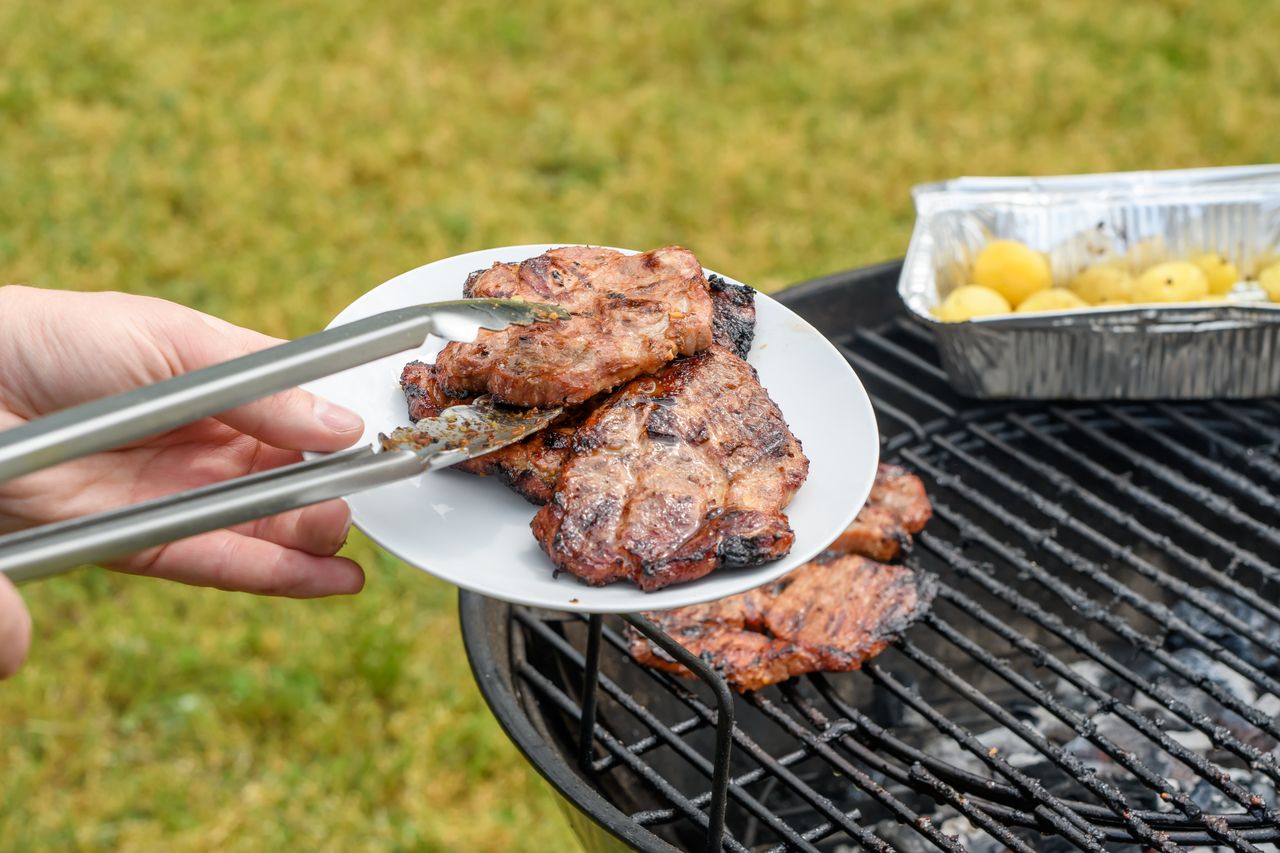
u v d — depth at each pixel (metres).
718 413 1.32
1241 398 2.05
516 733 1.48
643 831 1.36
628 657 1.69
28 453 0.95
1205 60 4.60
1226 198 2.17
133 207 4.14
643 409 1.30
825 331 2.25
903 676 1.95
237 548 1.39
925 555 2.08
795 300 2.21
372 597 2.90
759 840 1.77
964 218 2.23
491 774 2.56
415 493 1.28
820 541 1.22
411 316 1.14
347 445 1.29
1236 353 1.98
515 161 4.36
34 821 2.45
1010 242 2.19
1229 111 4.27
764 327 1.50
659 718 1.83
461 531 1.25
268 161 4.33
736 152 4.28
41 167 4.33
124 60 4.87
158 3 5.25
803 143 4.34
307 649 2.77
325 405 1.28
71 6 5.22
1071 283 2.23
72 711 2.66
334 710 2.64
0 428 1.41
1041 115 4.38
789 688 1.64
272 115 4.54
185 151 4.39
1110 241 2.21
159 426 1.00
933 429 2.12
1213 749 1.78
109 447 0.99
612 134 4.44
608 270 1.49
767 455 1.29
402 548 1.21
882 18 5.01
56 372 1.37
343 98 4.64
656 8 5.15
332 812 2.47
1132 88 4.46
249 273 3.85
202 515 1.00
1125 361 2.02
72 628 2.84
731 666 1.62
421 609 2.89
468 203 4.10
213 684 2.71
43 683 2.69
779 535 1.18
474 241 3.96
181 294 3.79
